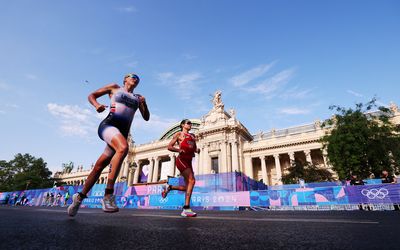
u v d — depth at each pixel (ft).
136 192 75.10
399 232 6.68
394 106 130.31
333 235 6.25
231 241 5.50
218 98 185.98
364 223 9.45
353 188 41.52
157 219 11.29
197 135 175.73
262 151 162.81
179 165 15.33
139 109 12.87
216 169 159.94
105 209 9.54
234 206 53.78
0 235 5.53
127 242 5.24
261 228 7.86
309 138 150.10
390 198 37.14
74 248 4.48
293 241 5.46
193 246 4.94
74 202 10.62
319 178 109.91
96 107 10.73
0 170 254.47
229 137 164.04
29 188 232.32
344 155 80.07
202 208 56.59
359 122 78.69
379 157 76.02
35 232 6.15
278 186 99.86
